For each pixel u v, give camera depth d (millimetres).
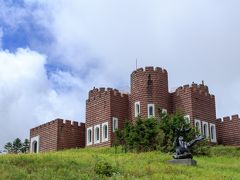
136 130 50188
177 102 63625
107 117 63188
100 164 29531
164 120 49969
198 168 34500
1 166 28594
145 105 61938
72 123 69438
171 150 46062
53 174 27391
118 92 64625
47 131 70062
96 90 66250
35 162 30953
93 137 64938
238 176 32438
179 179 28828
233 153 53719
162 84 63312
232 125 65688
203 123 63000
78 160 33125
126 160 36062
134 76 64188
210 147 53812
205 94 64688
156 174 30125
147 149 49219
